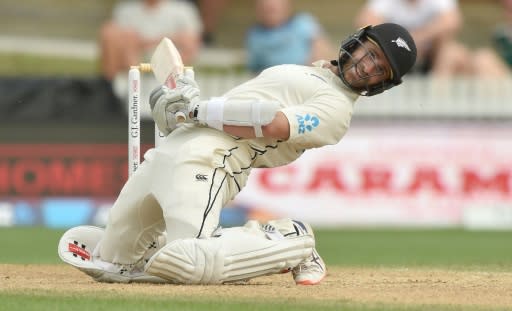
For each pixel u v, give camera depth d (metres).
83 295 19.84
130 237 22.89
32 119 52.81
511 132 54.06
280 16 58.62
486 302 19.91
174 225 21.66
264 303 18.62
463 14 83.81
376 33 22.19
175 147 22.00
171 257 21.06
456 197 53.97
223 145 21.98
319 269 23.16
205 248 21.14
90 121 52.97
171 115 22.25
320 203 53.44
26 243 42.38
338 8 82.75
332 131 22.16
